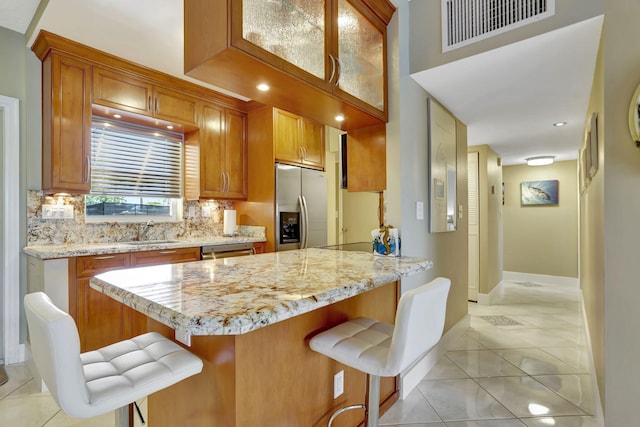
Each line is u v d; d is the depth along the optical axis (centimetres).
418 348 120
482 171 430
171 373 103
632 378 149
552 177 550
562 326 343
